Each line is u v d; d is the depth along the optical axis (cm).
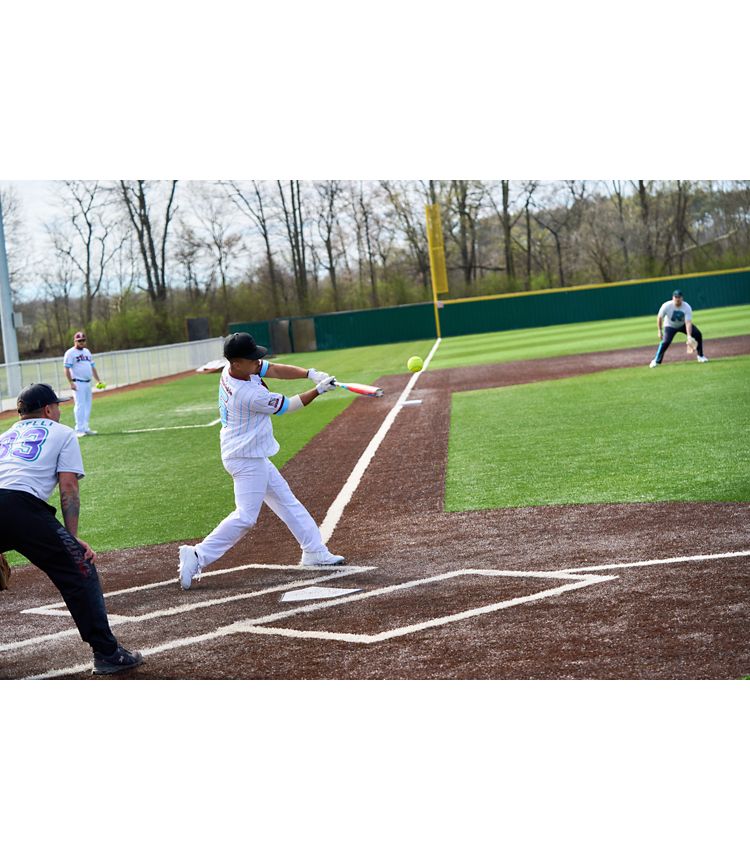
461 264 10050
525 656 827
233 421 1113
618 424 1986
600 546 1127
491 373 3675
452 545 1205
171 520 1527
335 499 1572
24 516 854
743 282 7381
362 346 8138
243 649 907
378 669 833
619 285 7562
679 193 9312
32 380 4803
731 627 841
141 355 5694
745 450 1586
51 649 962
